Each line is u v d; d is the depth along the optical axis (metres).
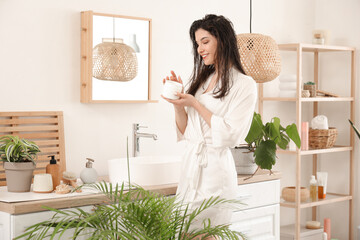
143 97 3.26
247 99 2.32
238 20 3.87
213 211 2.34
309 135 4.13
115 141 3.19
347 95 4.31
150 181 2.65
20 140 2.44
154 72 3.37
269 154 2.94
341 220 4.38
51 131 2.89
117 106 3.19
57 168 2.49
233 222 2.92
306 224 4.18
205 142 2.38
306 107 4.43
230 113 2.31
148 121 3.35
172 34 3.46
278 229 3.20
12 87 2.77
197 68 2.51
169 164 2.70
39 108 2.86
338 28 4.35
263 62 2.98
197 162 2.37
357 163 4.26
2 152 2.45
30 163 2.42
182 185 2.43
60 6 2.92
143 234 1.92
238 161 3.04
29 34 2.81
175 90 2.36
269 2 4.10
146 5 3.30
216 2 3.71
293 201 3.93
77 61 3.00
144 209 1.96
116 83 3.13
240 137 2.32
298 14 4.34
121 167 2.68
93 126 3.09
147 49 3.27
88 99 2.98
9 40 2.75
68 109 2.98
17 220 2.14
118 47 3.00
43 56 2.87
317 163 4.48
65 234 2.24
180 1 3.49
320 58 4.46
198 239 2.11
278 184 3.18
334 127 4.36
